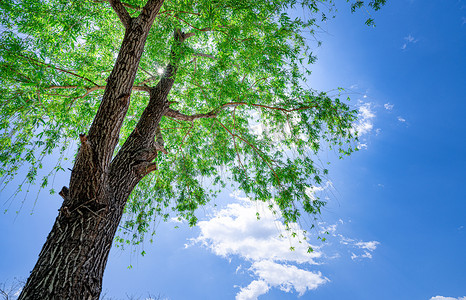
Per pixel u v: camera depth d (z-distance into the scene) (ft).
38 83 11.46
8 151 14.89
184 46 15.60
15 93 14.10
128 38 11.67
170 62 16.38
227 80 16.51
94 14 16.19
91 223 8.18
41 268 7.03
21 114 14.69
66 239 7.62
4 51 11.53
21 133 15.72
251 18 13.52
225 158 23.18
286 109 18.34
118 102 10.18
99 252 8.09
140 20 12.26
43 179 14.97
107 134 9.57
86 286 7.16
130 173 11.02
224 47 14.23
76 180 8.65
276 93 18.99
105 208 8.80
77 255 7.40
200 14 14.21
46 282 6.70
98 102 19.47
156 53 16.42
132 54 11.32
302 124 18.20
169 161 23.49
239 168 21.86
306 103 17.65
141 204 20.80
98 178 8.81
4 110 13.85
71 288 6.81
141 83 21.04
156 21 16.98
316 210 17.57
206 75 17.93
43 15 14.28
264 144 21.88
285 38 15.39
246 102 18.22
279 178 19.63
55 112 15.65
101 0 14.87
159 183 21.95
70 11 14.32
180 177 22.45
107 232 8.70
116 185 10.22
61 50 17.03
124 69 10.89
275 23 15.30
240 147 23.93
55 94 15.24
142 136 13.25
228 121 23.85
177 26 16.75
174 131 24.70
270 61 15.48
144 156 11.85
